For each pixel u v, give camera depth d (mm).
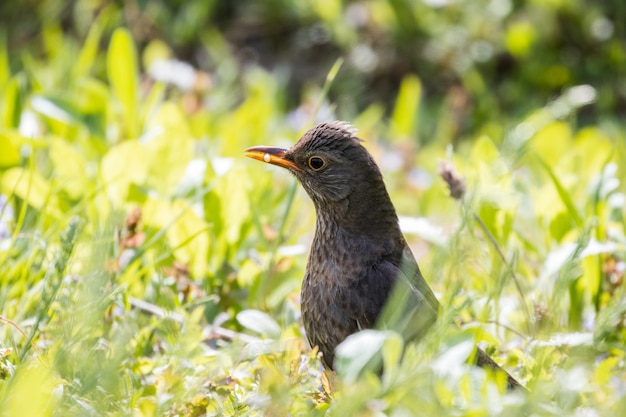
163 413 7938
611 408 7832
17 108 13438
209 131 15219
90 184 11641
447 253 8891
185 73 16812
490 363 8797
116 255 10227
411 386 7266
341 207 9352
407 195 14562
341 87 18672
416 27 18969
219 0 19797
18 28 19250
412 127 16578
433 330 7910
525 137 13102
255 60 19203
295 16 19422
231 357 8586
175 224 10828
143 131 13836
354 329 9023
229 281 10688
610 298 10594
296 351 8492
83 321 8438
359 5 19344
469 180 11555
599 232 11094
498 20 18906
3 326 8922
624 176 13914
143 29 18984
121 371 8523
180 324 9492
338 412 7117
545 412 7477
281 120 17016
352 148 9414
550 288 10711
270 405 7684
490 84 18641
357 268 9156
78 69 15750
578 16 18734
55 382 7910
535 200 12266
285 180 13953
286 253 10914
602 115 17906
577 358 8391
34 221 11180
